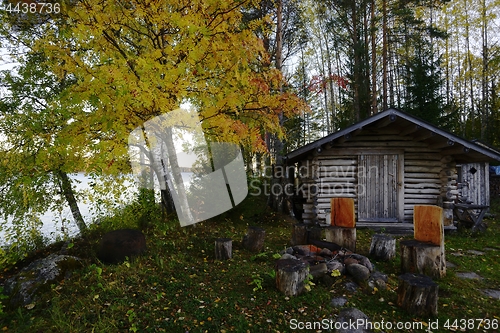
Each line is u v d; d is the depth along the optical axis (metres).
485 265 5.32
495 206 13.13
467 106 24.19
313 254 5.09
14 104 6.41
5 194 6.15
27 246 6.25
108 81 3.48
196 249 5.49
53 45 4.18
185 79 4.10
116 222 6.04
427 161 8.52
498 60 19.58
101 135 4.33
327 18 18.28
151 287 3.84
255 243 5.61
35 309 3.44
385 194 8.60
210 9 4.33
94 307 3.32
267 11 9.74
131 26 4.88
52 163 4.80
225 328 3.04
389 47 15.93
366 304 3.59
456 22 21.55
